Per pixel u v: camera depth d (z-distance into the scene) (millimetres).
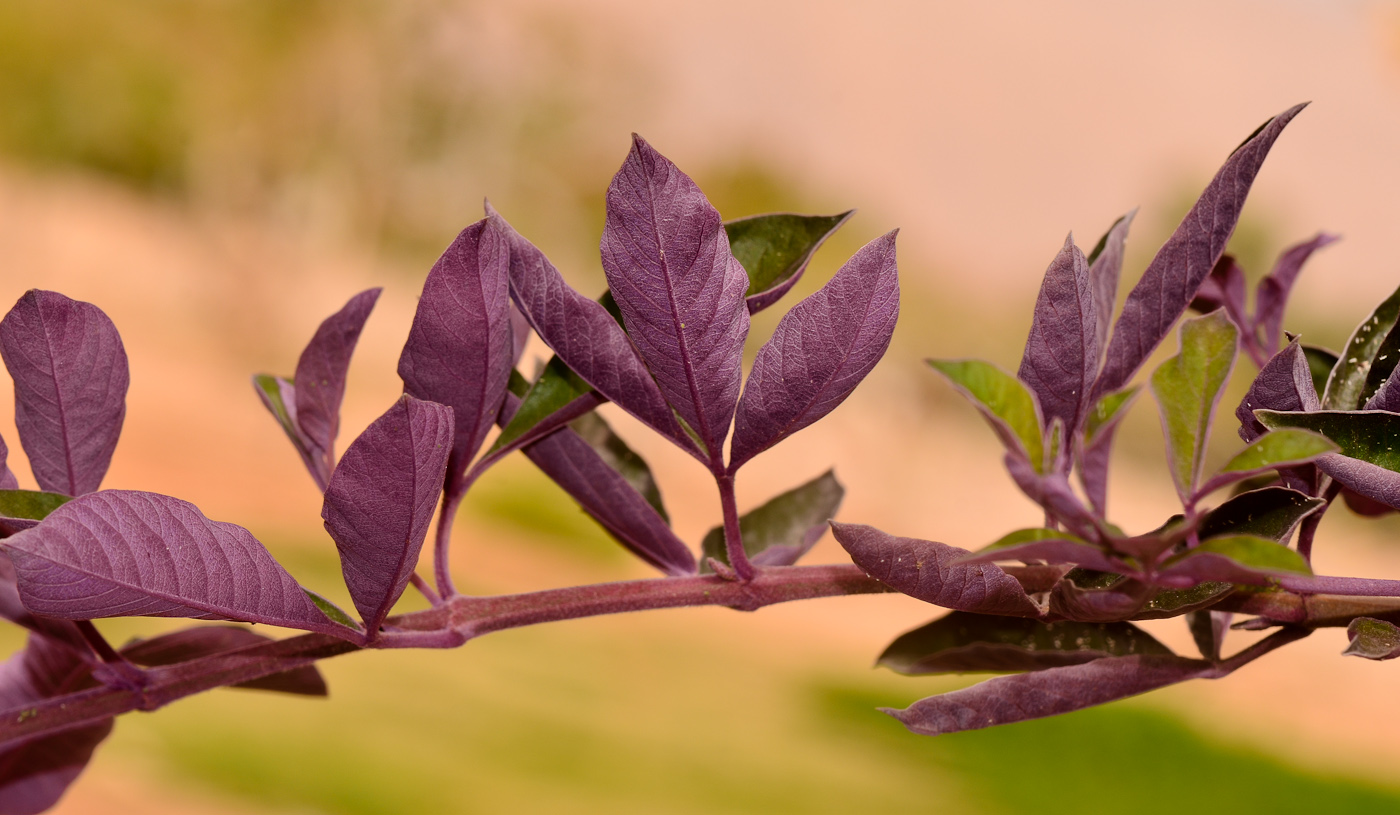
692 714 3338
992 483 8484
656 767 2732
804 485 613
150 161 9062
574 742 2828
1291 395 529
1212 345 503
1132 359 544
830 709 3652
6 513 530
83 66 8742
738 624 4980
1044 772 3195
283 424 579
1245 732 3924
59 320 542
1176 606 522
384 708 2844
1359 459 522
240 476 5266
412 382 543
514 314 570
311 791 2170
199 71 8820
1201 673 536
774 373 529
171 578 519
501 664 3562
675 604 547
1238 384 2924
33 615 560
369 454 515
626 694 3449
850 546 521
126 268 8023
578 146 9984
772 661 4352
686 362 529
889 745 3320
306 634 549
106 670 543
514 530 5180
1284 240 3752
